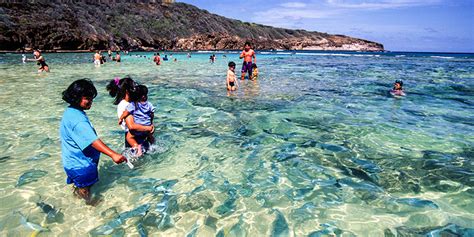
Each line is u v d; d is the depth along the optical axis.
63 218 3.48
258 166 4.95
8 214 3.52
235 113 8.30
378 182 4.42
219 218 3.54
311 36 151.38
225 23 119.94
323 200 3.93
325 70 21.73
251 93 11.32
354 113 8.39
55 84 13.65
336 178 4.55
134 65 26.73
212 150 5.61
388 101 10.10
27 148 5.63
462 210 3.68
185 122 7.41
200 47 97.31
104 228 3.32
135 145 5.15
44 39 60.34
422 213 3.61
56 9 69.38
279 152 5.54
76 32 66.75
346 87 12.96
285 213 3.64
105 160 5.10
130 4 95.69
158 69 22.23
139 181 4.41
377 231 3.28
